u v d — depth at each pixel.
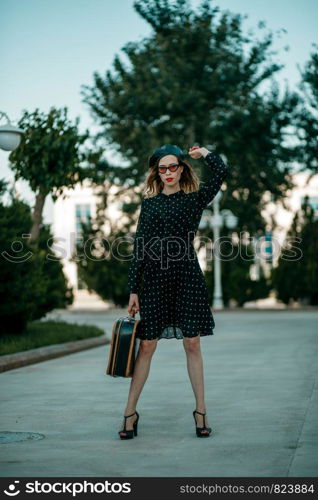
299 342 12.80
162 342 13.31
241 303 30.52
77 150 12.94
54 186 12.94
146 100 30.47
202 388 4.79
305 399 6.27
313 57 28.61
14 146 9.37
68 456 4.25
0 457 4.24
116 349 4.69
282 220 40.59
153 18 30.83
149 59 31.34
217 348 11.82
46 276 14.04
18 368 9.48
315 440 4.57
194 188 4.93
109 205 32.56
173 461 4.09
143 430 5.01
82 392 7.02
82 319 23.47
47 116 12.77
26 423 5.33
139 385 4.75
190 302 4.71
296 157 31.80
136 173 31.84
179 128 31.75
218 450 4.34
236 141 30.94
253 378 7.82
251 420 5.30
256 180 32.91
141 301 4.73
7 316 12.70
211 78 30.95
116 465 4.03
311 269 29.83
